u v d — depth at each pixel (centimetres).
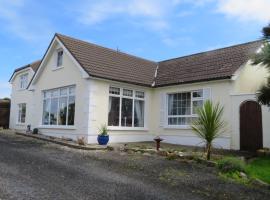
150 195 727
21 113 2862
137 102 1961
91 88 1703
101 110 1738
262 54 1207
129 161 1128
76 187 757
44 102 2127
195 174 955
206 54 2000
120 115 1836
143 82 1956
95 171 951
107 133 1741
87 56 1867
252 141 1500
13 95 3006
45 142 1666
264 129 1457
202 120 1152
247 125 1527
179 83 1828
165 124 1925
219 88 1658
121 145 1612
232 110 1588
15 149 1327
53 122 2000
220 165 1016
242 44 1836
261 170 1012
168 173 955
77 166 1015
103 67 1845
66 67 1914
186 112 1825
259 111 1488
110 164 1069
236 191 801
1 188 708
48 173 891
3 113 3052
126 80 1845
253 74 1712
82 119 1725
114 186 787
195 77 1781
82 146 1463
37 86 2200
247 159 1243
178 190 784
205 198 732
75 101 1803
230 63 1705
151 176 916
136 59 2230
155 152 1295
